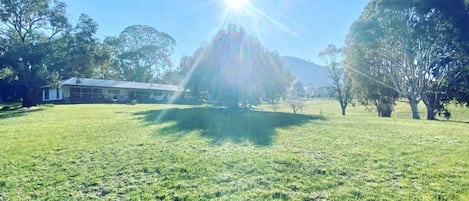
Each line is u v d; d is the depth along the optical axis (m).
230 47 21.61
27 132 10.06
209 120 13.15
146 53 63.59
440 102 25.73
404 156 6.64
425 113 34.09
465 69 22.33
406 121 14.88
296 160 6.19
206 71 21.97
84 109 22.80
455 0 20.56
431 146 7.70
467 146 7.69
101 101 41.78
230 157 6.40
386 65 26.34
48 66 27.17
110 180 5.16
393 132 10.20
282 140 8.48
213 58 21.84
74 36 29.09
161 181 5.08
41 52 26.09
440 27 21.42
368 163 6.07
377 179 5.15
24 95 28.58
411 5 21.41
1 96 42.72
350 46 27.59
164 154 6.70
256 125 11.69
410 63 24.34
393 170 5.63
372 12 24.05
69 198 4.47
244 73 21.77
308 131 10.29
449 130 10.77
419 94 24.89
